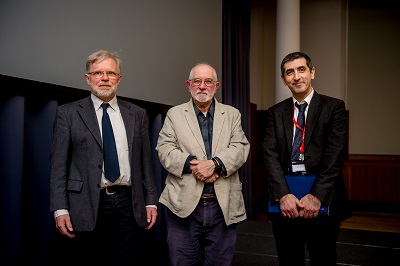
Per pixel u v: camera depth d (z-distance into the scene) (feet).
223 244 6.59
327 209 6.18
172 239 6.63
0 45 6.56
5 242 5.78
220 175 6.42
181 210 6.33
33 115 6.51
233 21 18.08
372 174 20.72
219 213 6.52
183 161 6.31
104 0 9.15
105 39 9.22
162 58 11.82
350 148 22.44
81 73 8.50
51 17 7.63
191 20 13.66
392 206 20.31
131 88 10.30
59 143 5.76
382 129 21.94
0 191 5.78
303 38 22.00
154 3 11.33
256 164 21.90
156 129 9.61
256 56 22.39
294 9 18.57
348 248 11.76
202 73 6.50
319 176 6.27
